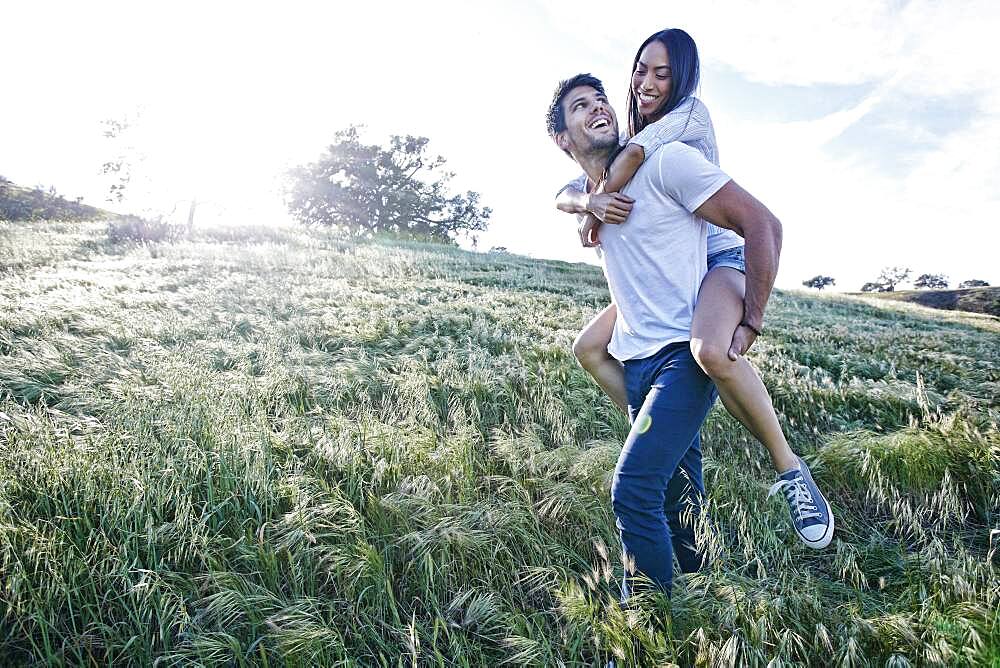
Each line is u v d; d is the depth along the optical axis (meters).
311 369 5.20
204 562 2.80
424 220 65.94
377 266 13.20
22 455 3.25
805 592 2.70
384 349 6.36
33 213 27.45
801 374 6.29
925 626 2.46
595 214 2.48
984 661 2.23
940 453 3.91
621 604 2.47
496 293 10.40
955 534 3.47
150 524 2.83
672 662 2.25
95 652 2.48
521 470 3.73
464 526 2.99
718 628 2.43
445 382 4.98
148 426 3.78
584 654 2.56
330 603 2.62
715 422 4.40
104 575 2.68
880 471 3.83
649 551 2.37
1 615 2.49
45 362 5.14
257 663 2.40
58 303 7.35
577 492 3.41
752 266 2.24
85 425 3.91
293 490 3.21
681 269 2.41
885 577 3.02
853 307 16.39
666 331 2.44
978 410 5.10
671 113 2.41
